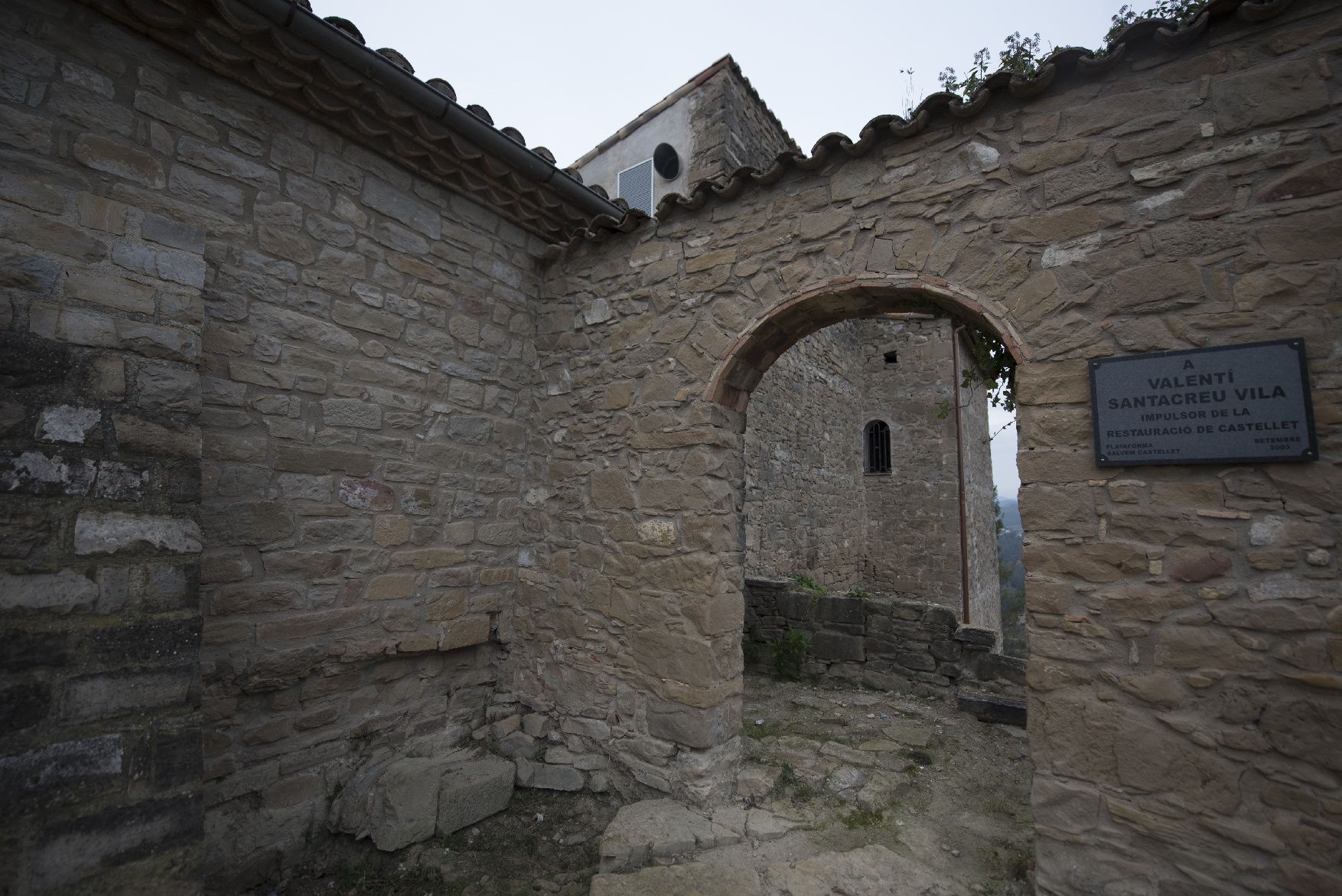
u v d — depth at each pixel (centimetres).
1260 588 226
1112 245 262
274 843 311
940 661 551
